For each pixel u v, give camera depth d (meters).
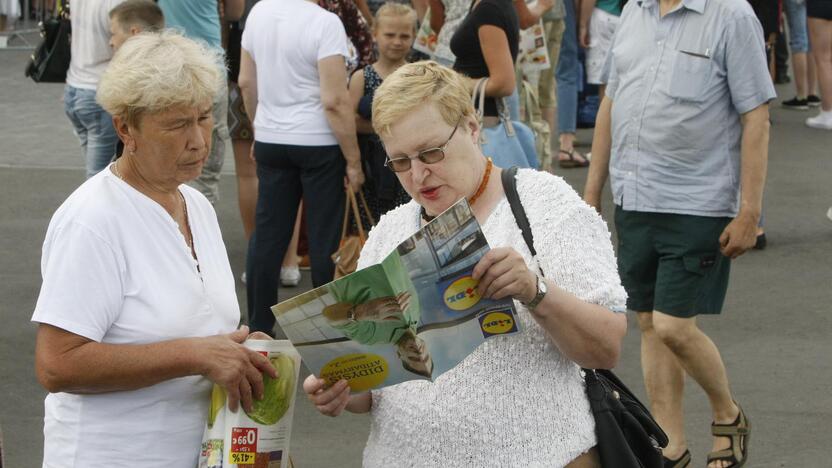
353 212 6.84
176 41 2.96
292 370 3.10
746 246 4.91
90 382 2.88
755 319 7.26
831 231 9.15
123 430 2.97
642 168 5.07
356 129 6.80
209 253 3.16
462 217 2.70
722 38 4.85
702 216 4.97
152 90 2.85
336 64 6.39
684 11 4.93
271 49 6.47
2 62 17.25
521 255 2.84
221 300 3.13
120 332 2.95
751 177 4.87
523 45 8.69
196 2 7.56
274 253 6.63
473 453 2.99
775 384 6.21
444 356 2.87
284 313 2.80
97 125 7.87
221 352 2.96
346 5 7.87
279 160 6.54
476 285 2.76
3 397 6.14
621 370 6.49
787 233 9.12
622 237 5.24
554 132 12.69
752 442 5.54
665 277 5.05
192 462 3.05
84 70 7.78
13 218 9.64
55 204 10.10
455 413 2.98
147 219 2.98
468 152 3.02
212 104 3.02
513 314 2.80
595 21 12.18
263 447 3.05
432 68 2.99
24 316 7.38
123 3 7.22
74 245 2.89
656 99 4.99
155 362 2.91
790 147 12.14
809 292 7.75
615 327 2.93
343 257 6.61
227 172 11.34
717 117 4.93
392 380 2.94
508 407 2.97
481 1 6.37
